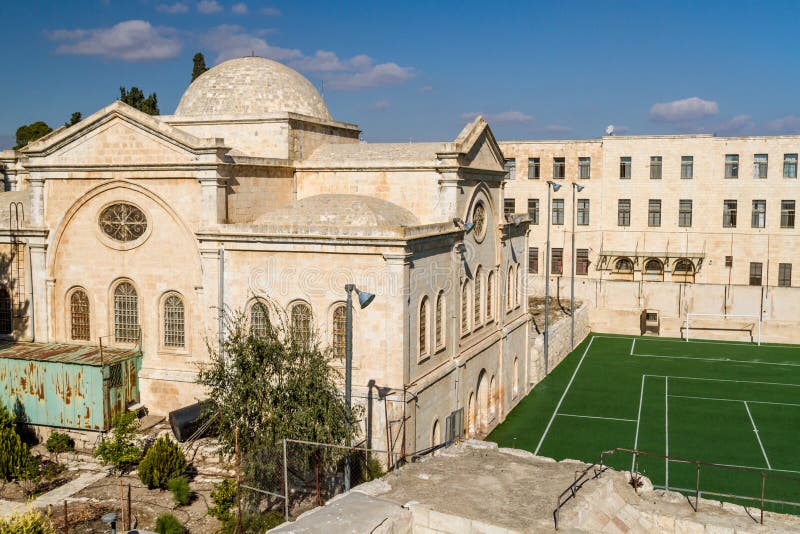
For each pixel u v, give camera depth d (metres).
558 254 84.69
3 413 33.62
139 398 37.91
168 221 37.00
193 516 28.95
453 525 18.86
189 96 45.78
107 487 31.64
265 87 44.78
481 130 41.66
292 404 27.58
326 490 29.22
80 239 38.75
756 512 22.72
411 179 40.09
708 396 51.66
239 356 28.31
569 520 18.95
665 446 41.44
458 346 39.50
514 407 49.66
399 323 32.12
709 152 79.31
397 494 20.55
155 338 37.72
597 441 42.41
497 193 46.47
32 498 27.33
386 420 32.12
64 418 36.25
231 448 28.16
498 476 22.17
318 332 33.19
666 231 81.19
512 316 50.44
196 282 36.59
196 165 35.66
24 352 37.69
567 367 60.25
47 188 39.09
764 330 69.94
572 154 83.25
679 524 21.64
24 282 39.97
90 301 38.84
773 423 45.53
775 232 78.25
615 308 75.25
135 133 36.94
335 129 47.38
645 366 60.50
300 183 42.44
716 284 73.38
